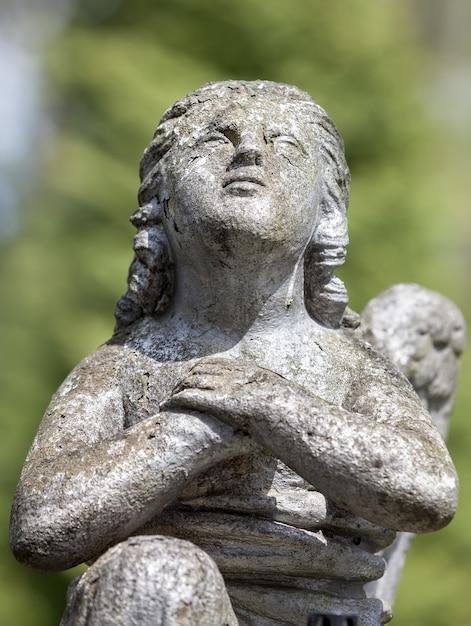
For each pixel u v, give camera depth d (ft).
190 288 21.50
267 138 21.24
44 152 57.62
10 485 47.06
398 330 26.84
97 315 48.65
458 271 59.72
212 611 17.67
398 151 52.29
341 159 22.29
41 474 19.65
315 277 21.94
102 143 50.47
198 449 19.25
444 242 52.16
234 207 20.36
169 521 20.04
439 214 51.93
